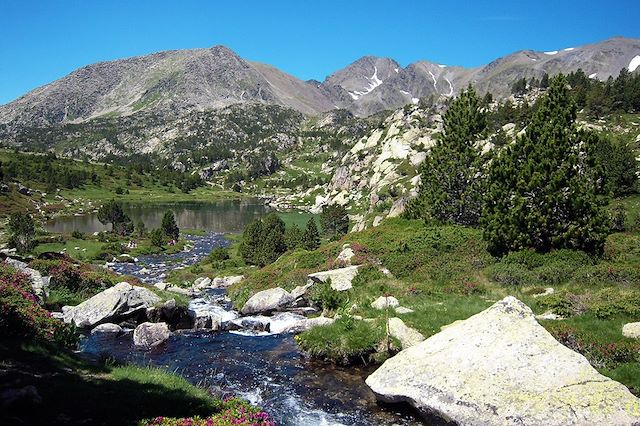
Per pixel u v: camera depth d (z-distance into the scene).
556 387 13.67
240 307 36.56
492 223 34.97
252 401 17.45
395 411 16.36
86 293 32.72
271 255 62.25
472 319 17.31
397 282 32.41
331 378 19.72
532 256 32.09
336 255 42.34
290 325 27.78
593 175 33.88
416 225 47.72
